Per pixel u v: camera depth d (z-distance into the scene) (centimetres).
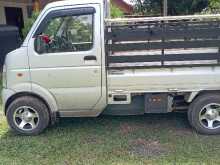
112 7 1238
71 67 559
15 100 586
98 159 504
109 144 550
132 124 629
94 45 549
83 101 574
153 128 607
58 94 572
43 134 600
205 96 565
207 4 2230
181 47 542
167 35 540
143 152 519
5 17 1670
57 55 558
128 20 538
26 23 1216
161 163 483
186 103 588
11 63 570
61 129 618
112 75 559
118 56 552
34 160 509
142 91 564
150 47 545
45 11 561
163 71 557
